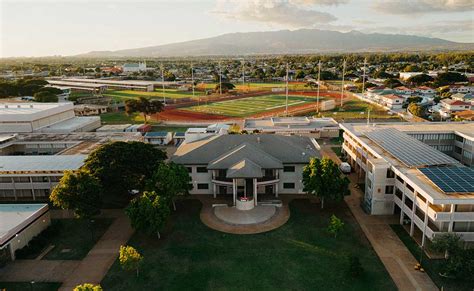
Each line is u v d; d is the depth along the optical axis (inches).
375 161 2591.0
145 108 5787.4
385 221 2463.1
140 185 2632.9
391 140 3048.7
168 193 2522.1
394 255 2057.1
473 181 2101.4
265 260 2032.5
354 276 1857.8
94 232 2397.9
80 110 6697.8
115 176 2564.0
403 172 2356.1
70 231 2420.0
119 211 2714.1
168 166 2615.7
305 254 2085.4
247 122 5280.5
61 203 2263.8
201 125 5792.3
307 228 2385.6
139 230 2300.7
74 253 2153.1
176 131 5393.7
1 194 2989.7
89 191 2290.8
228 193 2972.4
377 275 1878.7
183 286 1823.3
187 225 2459.4
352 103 7519.7
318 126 4963.1
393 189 2516.0
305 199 2847.0
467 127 3617.1
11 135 4210.1
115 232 2395.4
